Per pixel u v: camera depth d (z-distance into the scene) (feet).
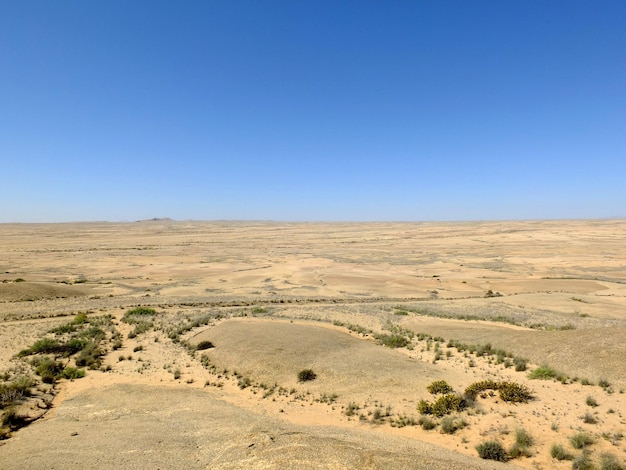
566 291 210.79
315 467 34.22
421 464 33.83
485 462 36.83
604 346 69.41
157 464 37.65
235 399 61.36
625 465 34.99
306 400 59.82
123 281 251.39
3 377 70.59
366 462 34.45
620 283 234.17
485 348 84.84
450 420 47.29
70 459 38.99
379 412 52.49
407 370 68.54
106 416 53.21
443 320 131.23
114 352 94.63
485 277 272.51
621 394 52.19
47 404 60.08
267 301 180.34
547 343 79.66
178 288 224.12
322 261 379.76
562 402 51.13
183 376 75.46
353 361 74.43
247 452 38.70
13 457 40.06
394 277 273.13
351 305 168.55
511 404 51.47
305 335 97.86
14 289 187.32
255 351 84.12
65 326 117.29
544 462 36.94
